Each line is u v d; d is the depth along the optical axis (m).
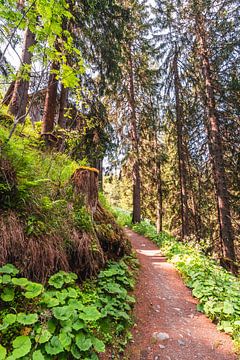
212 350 3.54
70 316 2.51
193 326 4.15
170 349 3.39
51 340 2.28
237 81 10.09
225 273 6.82
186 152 14.56
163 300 4.96
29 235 3.04
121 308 3.47
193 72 13.24
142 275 5.85
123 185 23.39
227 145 11.13
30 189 3.47
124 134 15.23
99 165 12.43
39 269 2.97
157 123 15.91
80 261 3.68
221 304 4.61
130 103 15.27
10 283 2.55
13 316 2.28
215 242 13.01
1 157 3.26
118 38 9.04
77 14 7.59
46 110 7.61
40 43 3.78
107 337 3.00
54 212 3.65
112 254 4.93
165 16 13.77
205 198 14.20
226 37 10.89
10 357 1.97
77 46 7.86
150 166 16.80
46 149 6.06
